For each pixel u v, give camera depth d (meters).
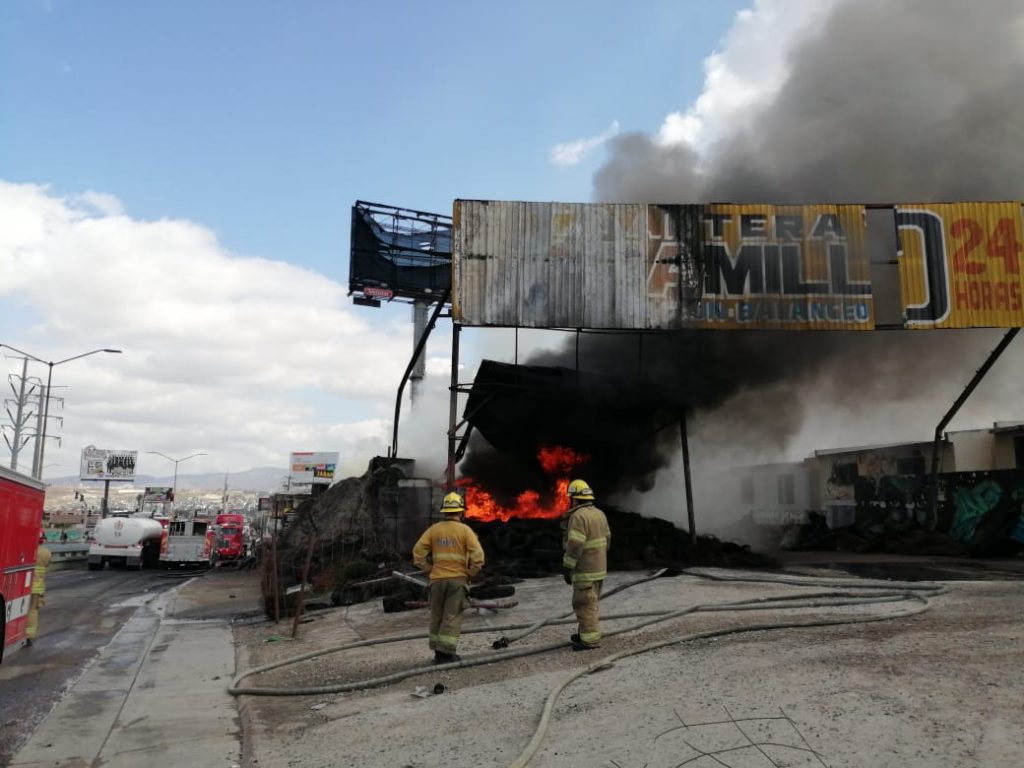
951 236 15.06
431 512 20.59
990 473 18.80
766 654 6.21
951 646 5.92
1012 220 15.11
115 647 10.57
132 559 33.69
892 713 4.37
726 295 14.98
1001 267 14.97
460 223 15.14
